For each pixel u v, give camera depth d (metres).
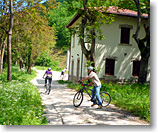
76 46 20.88
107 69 18.02
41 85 16.97
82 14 15.65
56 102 9.13
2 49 20.17
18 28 18.86
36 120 5.57
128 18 18.47
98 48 17.58
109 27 17.89
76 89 14.11
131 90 12.33
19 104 6.86
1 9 17.17
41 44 31.69
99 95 7.82
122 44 18.27
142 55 16.25
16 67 33.56
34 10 16.19
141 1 16.31
